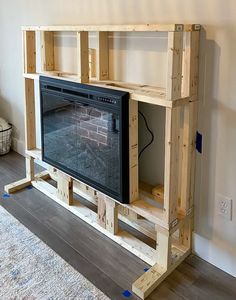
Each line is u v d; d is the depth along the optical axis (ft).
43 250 7.21
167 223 6.30
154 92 6.44
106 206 7.49
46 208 8.77
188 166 6.47
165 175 6.15
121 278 6.52
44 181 9.87
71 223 8.16
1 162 11.50
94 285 6.33
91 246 7.38
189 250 7.11
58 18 8.87
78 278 6.48
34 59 8.94
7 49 11.28
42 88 8.27
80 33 6.93
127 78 7.52
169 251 6.51
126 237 7.41
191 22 6.11
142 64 7.17
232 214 6.37
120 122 6.46
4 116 12.59
